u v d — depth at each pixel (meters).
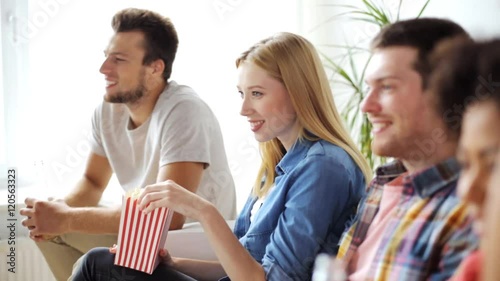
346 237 1.23
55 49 2.33
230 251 1.35
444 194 1.02
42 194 2.34
